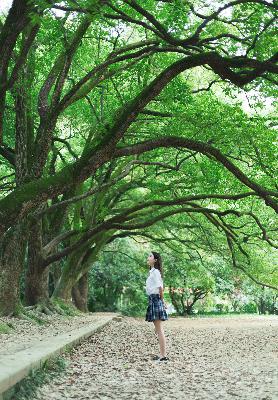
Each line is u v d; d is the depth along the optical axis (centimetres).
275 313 5584
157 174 2184
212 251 3122
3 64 1077
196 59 1048
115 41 1616
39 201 1025
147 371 837
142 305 4378
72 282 2559
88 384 691
